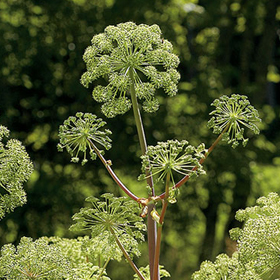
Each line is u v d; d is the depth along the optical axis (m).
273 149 12.25
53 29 11.20
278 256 2.79
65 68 11.44
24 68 11.27
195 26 12.49
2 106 11.19
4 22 10.80
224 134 2.69
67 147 2.83
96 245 3.12
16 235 11.14
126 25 2.95
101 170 11.48
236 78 13.11
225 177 11.98
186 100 11.75
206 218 12.50
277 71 13.65
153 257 2.84
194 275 3.16
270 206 3.14
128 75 2.92
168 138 11.50
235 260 3.16
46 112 11.52
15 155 3.11
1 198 3.11
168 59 2.91
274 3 12.61
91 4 11.23
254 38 13.17
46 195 11.20
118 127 11.38
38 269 3.02
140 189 11.47
